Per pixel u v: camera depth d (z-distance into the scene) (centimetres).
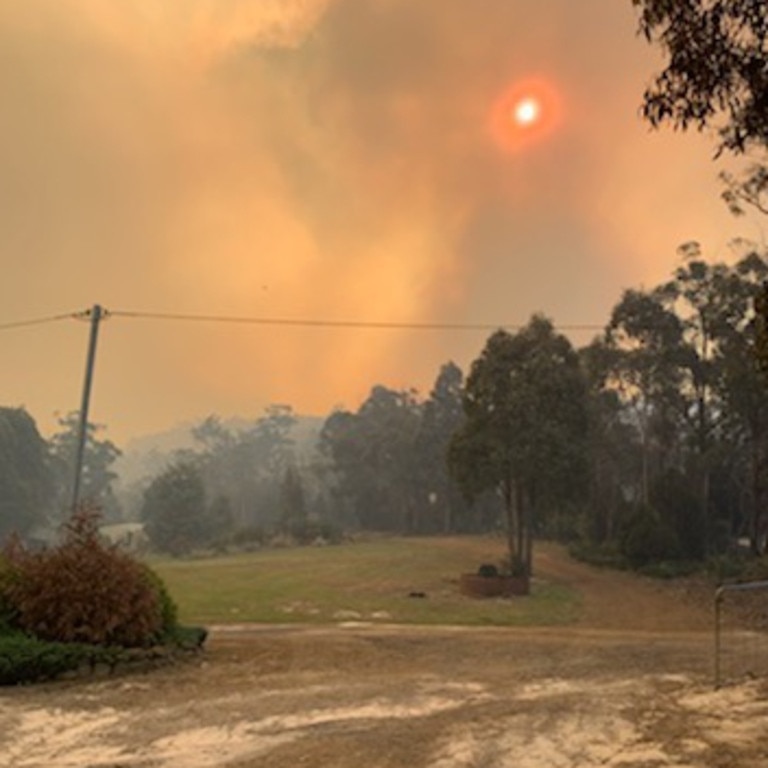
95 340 2833
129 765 754
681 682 1152
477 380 4284
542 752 761
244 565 5212
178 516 8706
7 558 1420
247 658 1445
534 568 5006
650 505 5156
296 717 940
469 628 2130
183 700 1052
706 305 5238
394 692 1098
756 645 1609
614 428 6575
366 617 2783
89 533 1447
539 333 4325
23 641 1223
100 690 1127
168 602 1494
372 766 728
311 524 8506
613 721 883
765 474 4947
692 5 699
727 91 730
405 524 10019
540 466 4094
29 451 10081
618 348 5709
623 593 3769
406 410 11231
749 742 776
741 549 5412
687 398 5609
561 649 1577
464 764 725
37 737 860
